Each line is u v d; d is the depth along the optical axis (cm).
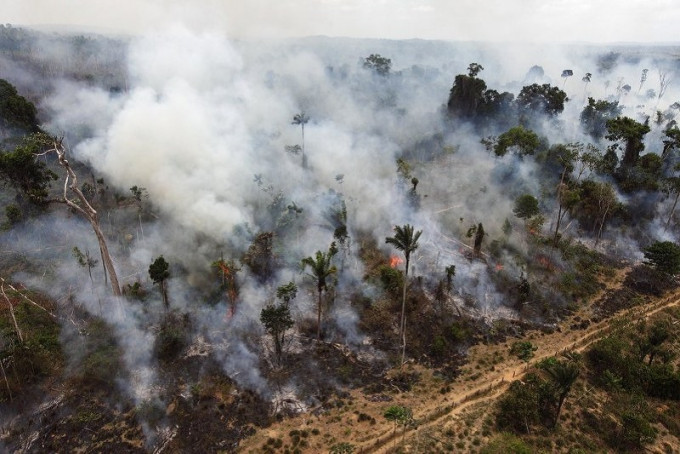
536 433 4172
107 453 3888
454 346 5269
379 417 4281
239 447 3956
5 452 3894
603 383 4812
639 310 6116
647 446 4153
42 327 5012
